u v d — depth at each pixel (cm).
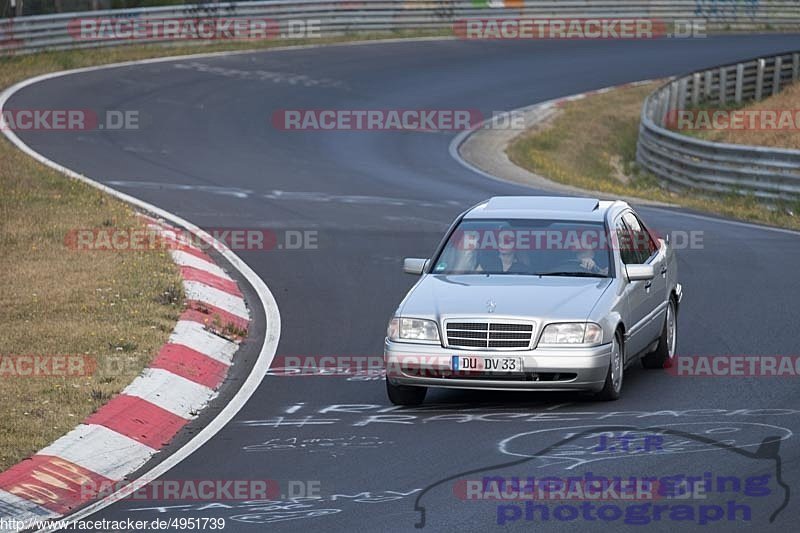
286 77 13725
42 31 13588
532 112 13225
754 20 19988
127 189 8019
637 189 10281
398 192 8462
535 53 16825
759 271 5875
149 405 3706
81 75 12788
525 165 10606
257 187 8381
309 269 5966
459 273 3972
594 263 3947
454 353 3609
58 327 4538
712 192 9300
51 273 5409
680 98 13688
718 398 3728
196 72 13550
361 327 4891
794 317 4884
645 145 11225
